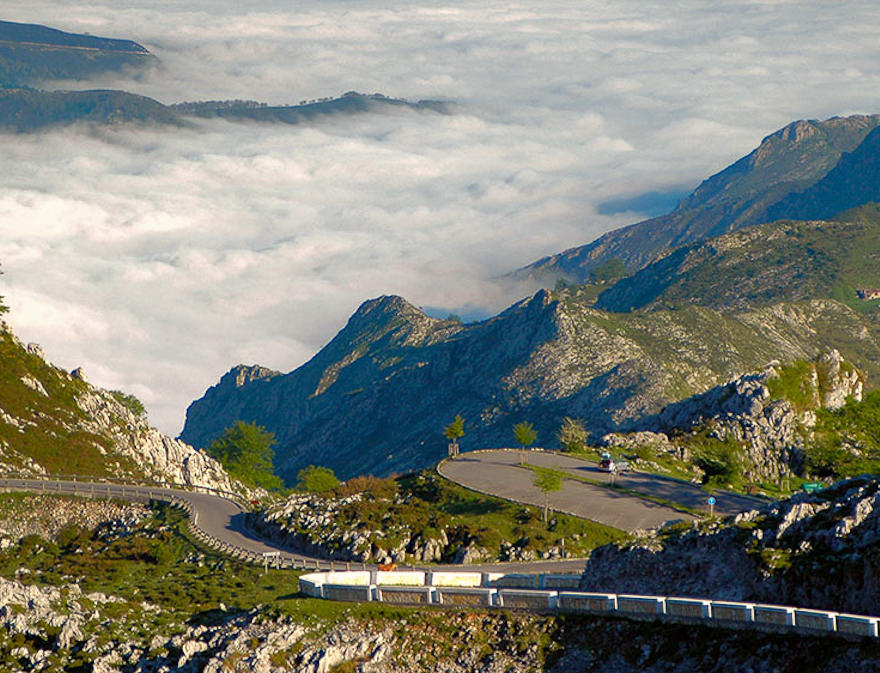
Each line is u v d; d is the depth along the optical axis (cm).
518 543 12131
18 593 9225
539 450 16638
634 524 12481
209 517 14775
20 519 15175
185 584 11400
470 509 13475
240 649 7900
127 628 8806
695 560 7869
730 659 6831
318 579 8831
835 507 7694
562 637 7562
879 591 6881
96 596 9750
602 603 7569
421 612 8069
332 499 14188
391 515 13000
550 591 8000
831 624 6619
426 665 7650
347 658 7756
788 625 6781
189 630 8575
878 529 7238
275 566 11969
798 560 7375
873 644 6425
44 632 8631
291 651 7869
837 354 17750
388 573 8956
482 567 11425
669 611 7306
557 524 12512
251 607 9869
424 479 14812
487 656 7606
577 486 14000
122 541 14062
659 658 7094
